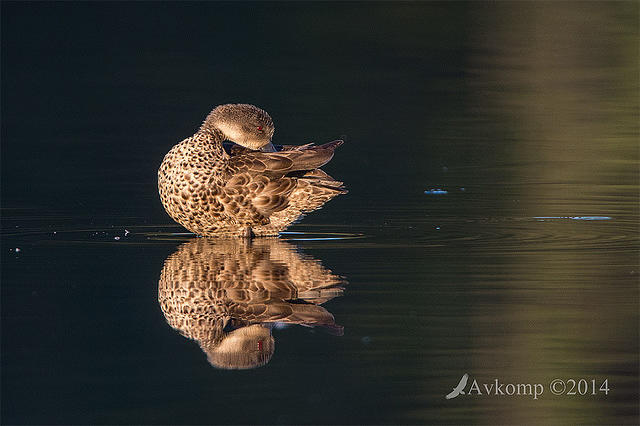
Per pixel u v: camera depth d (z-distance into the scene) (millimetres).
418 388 8758
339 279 11727
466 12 43344
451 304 10742
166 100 28391
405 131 24844
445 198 17609
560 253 13156
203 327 10031
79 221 15539
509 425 8242
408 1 45375
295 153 14219
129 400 8359
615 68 33031
